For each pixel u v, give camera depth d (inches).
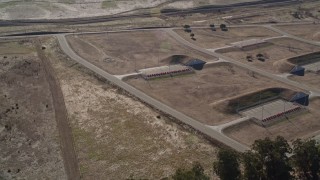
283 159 2773.1
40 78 4817.9
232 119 4040.4
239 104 4281.5
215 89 4658.0
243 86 4761.3
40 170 3265.3
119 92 4537.4
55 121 3949.3
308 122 4062.5
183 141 3654.0
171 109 4188.0
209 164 3329.2
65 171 3248.0
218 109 4197.8
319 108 4352.9
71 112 4116.6
